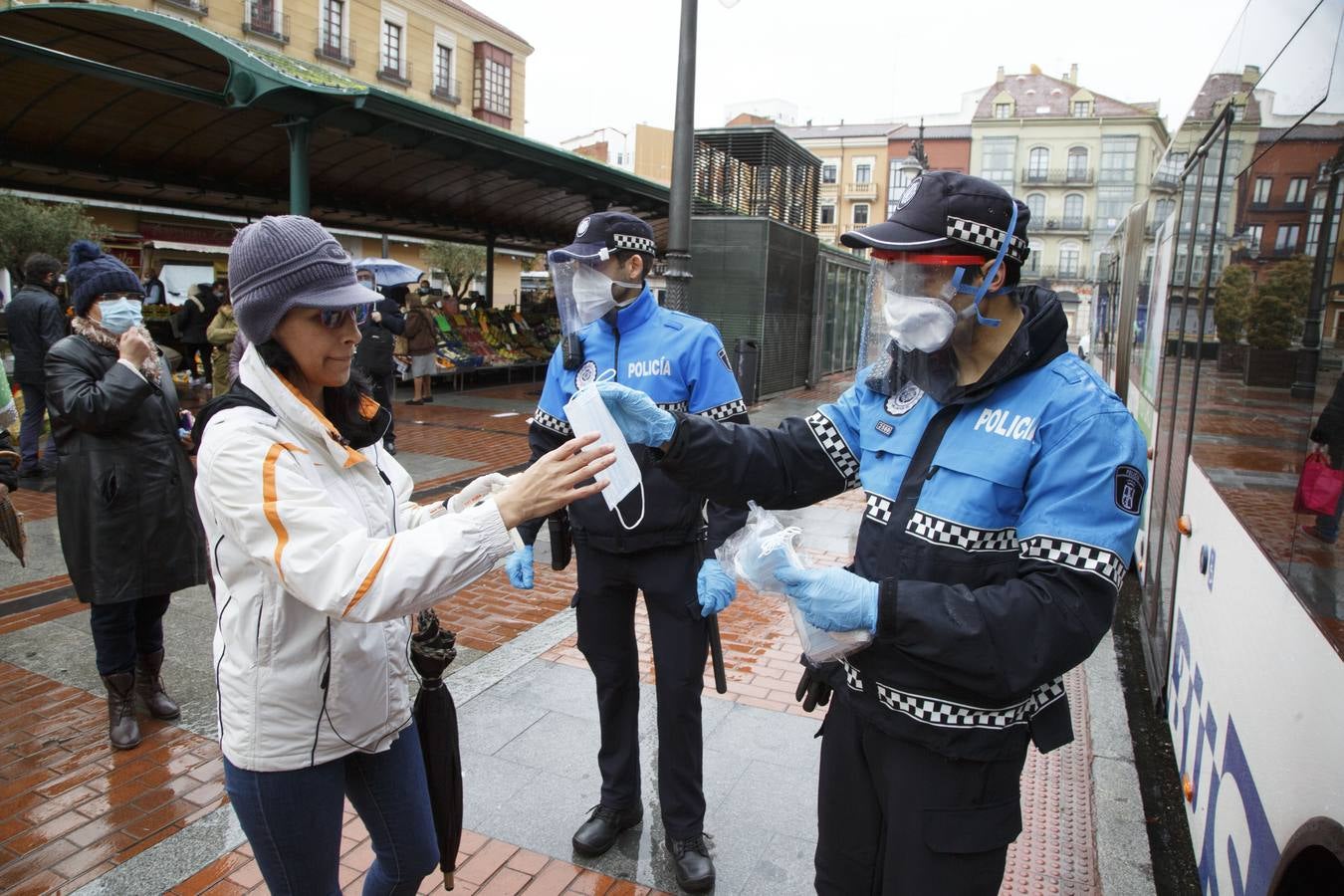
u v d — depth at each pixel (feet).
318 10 87.25
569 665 13.70
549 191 44.91
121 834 9.37
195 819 9.64
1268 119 8.23
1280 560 6.61
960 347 5.48
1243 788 7.13
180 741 11.29
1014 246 5.30
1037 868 9.17
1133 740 12.94
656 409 6.20
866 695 5.65
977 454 5.30
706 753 11.25
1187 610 11.07
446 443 31.71
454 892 8.58
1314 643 5.53
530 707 12.33
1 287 51.21
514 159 34.35
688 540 8.66
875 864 6.07
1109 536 4.87
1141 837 9.65
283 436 5.41
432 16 101.19
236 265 5.30
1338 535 5.18
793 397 46.83
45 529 19.86
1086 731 12.35
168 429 11.10
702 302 43.88
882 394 6.19
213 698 12.44
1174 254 14.99
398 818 6.33
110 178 33.45
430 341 42.14
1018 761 5.51
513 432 34.32
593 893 8.63
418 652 6.73
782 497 6.51
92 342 10.85
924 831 5.43
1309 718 5.49
